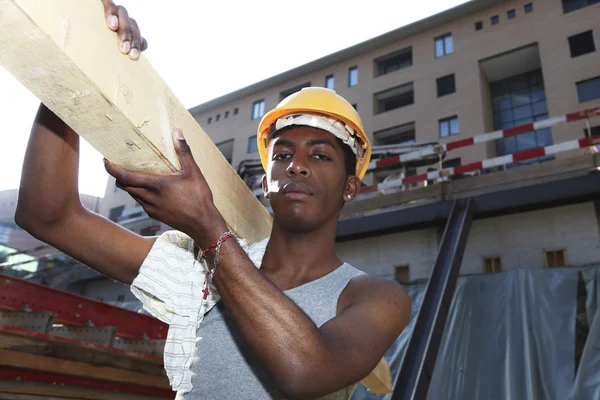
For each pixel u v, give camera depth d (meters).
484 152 19.09
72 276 14.59
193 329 1.09
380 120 22.62
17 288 3.74
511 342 6.32
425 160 10.81
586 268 6.58
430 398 6.29
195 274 1.17
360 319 0.92
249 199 1.44
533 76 22.22
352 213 9.02
